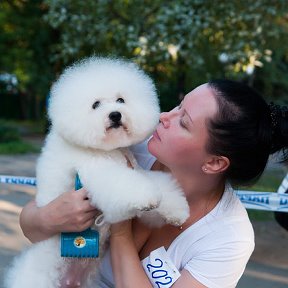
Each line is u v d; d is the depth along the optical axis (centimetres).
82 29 878
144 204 162
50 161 193
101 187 170
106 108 186
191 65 891
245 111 172
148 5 884
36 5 1738
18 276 195
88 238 178
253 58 887
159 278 176
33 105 2952
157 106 204
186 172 180
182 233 180
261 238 534
